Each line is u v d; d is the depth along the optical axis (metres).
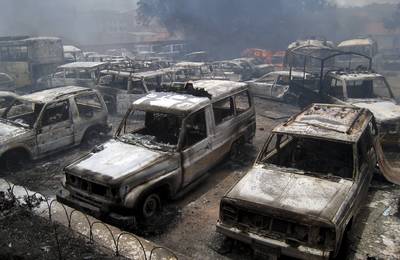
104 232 5.44
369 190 7.06
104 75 13.74
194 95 7.61
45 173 8.16
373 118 7.14
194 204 6.68
